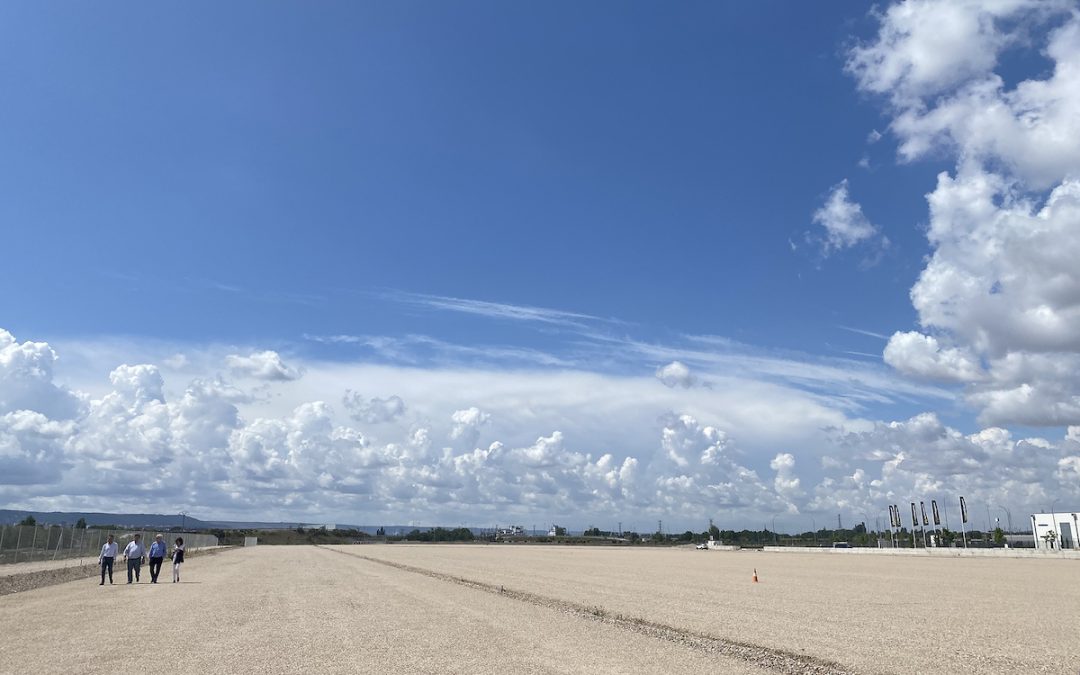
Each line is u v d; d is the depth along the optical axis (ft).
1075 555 295.07
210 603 102.06
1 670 52.60
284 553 361.30
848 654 62.69
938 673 54.95
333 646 63.62
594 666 55.21
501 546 629.10
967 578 170.91
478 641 67.05
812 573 196.95
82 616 86.12
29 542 185.57
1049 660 60.44
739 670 54.65
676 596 119.85
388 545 644.69
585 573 190.19
